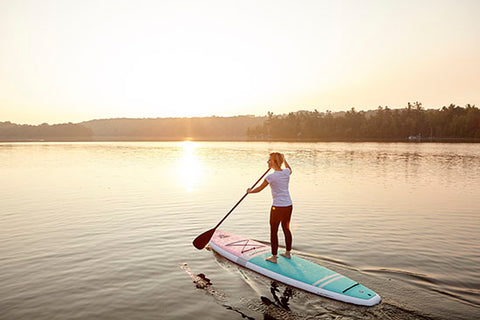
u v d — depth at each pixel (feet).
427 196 35.91
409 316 11.55
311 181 48.03
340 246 19.12
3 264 16.62
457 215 27.07
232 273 15.55
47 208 29.91
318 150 147.33
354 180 49.06
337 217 26.43
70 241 20.34
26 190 40.34
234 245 18.44
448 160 87.56
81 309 12.29
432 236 21.29
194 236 21.31
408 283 14.14
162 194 37.35
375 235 21.40
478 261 16.78
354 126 463.01
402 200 33.60
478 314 11.58
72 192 38.75
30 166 72.49
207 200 33.78
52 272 15.65
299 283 13.93
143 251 18.52
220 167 70.33
